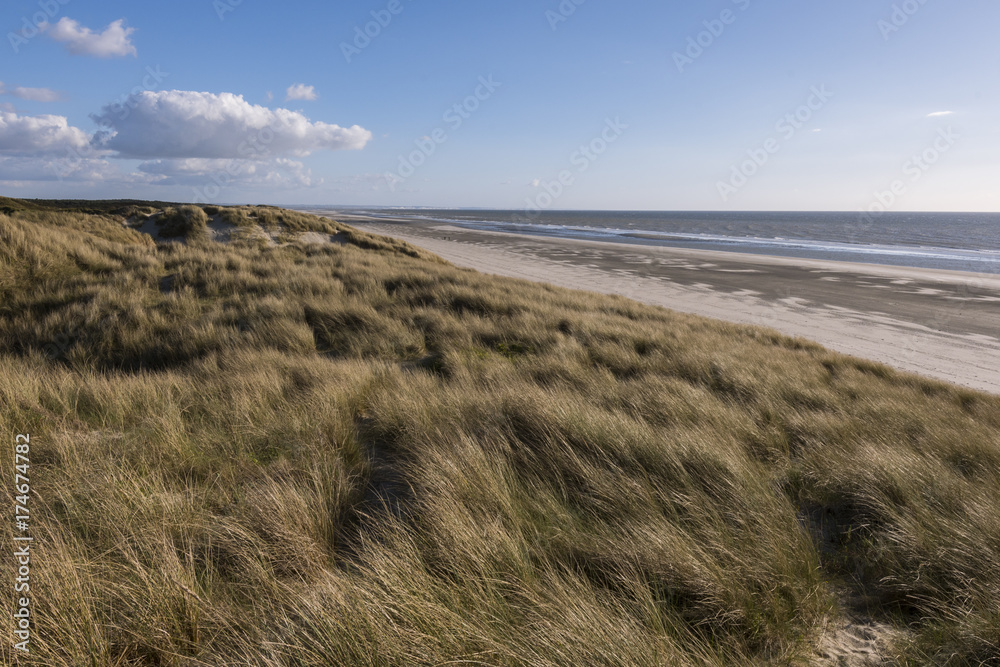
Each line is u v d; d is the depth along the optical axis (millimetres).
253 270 14375
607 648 1930
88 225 20641
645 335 10727
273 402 5141
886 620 2516
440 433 4105
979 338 17141
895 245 62875
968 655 2184
